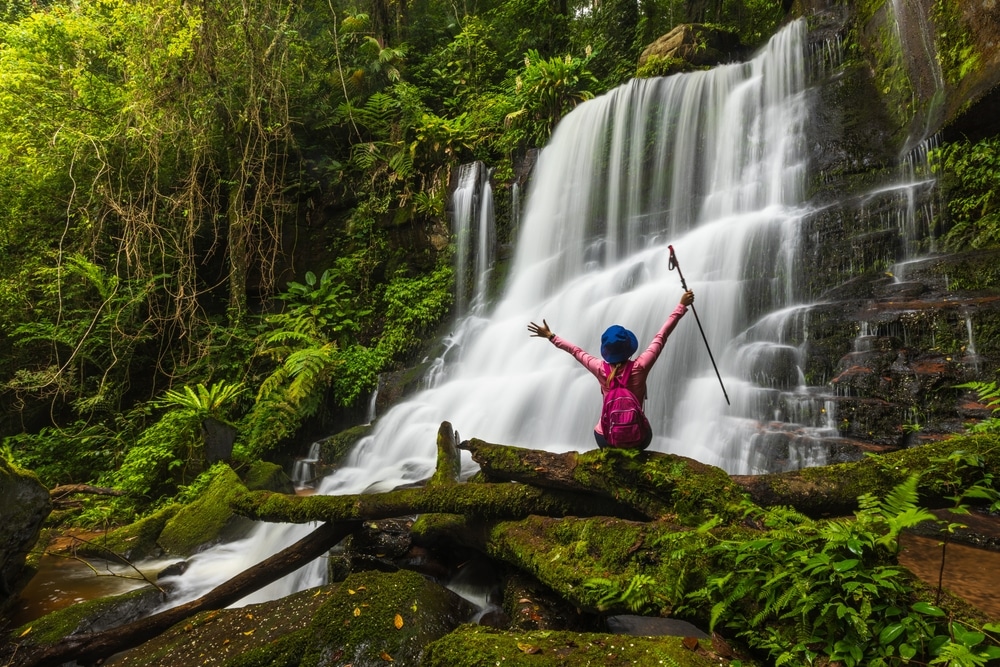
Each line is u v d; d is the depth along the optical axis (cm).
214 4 1239
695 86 1143
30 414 1208
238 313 1310
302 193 1498
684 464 373
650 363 385
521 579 412
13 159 1302
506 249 1325
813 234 789
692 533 313
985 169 676
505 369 1029
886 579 246
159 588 546
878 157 857
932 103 800
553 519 411
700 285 823
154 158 1227
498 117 1453
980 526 397
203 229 1424
